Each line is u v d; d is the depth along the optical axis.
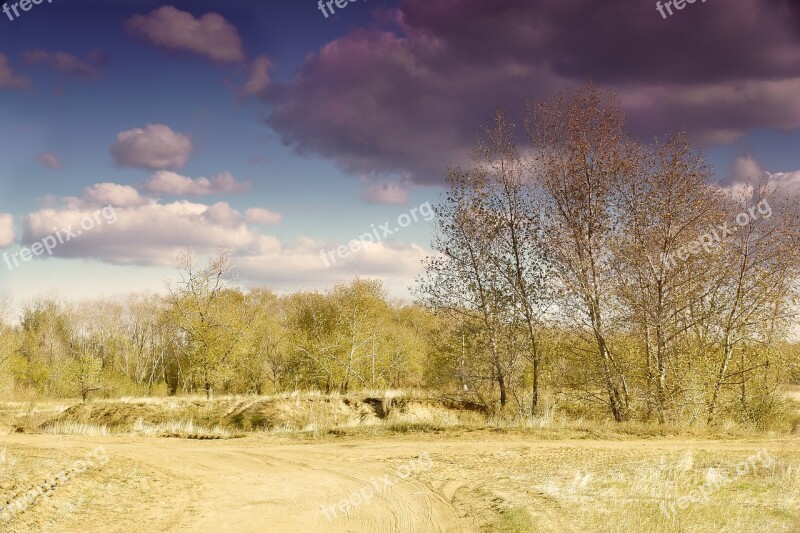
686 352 30.88
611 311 30.80
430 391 37.16
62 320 72.44
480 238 32.16
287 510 13.33
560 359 32.66
